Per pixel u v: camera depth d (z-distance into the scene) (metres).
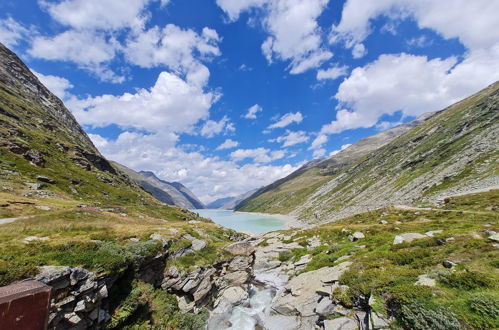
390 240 28.80
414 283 14.15
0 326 4.58
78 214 31.62
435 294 12.22
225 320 23.19
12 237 17.59
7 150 66.50
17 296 5.00
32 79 172.50
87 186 79.06
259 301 26.92
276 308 22.88
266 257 42.75
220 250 30.50
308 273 27.03
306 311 19.94
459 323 10.05
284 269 35.16
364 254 25.19
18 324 4.91
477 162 86.38
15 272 12.38
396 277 15.59
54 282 13.15
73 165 92.19
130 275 19.05
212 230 48.31
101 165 120.75
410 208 60.66
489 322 9.39
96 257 16.95
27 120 109.88
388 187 127.19
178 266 23.52
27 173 61.69
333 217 126.62
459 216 39.78
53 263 14.63
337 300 17.92
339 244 35.25
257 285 31.36
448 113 189.25
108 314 15.50
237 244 33.81
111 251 18.28
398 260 19.23
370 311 14.12
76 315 13.45
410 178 118.19
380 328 12.45
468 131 122.44
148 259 20.77
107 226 26.38
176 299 21.50
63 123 158.88
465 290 11.88
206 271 25.48
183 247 26.09
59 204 43.38
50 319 12.27
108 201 75.50
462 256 15.80
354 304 16.55
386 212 61.03
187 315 20.44
